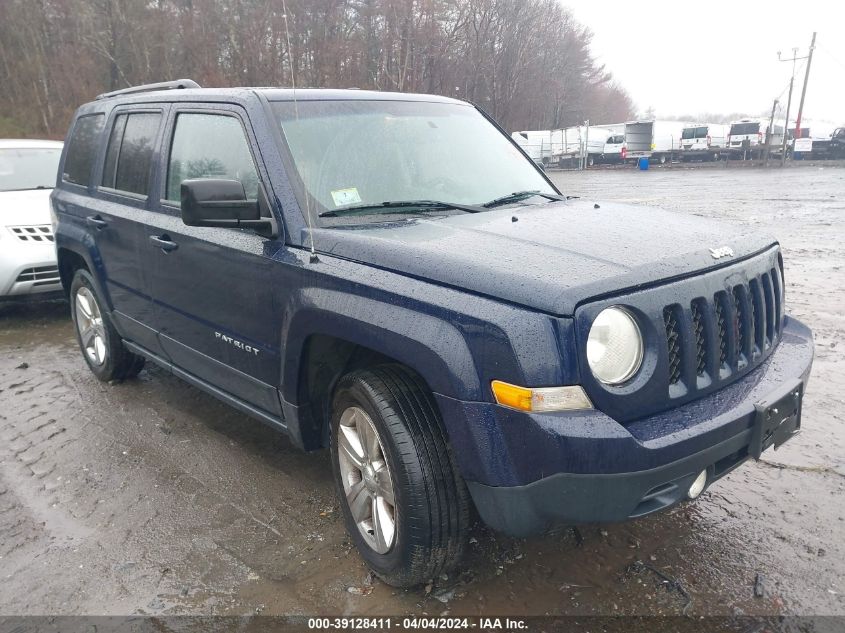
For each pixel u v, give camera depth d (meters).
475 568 2.76
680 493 2.26
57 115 35.41
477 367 2.12
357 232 2.70
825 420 4.02
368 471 2.65
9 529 3.17
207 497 3.41
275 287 2.88
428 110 3.72
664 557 2.80
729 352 2.45
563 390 2.03
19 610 2.61
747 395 2.40
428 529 2.38
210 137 3.40
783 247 9.91
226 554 2.93
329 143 3.15
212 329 3.40
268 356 3.02
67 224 4.78
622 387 2.12
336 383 2.90
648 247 2.44
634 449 2.04
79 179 4.80
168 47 31.64
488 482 2.16
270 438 4.07
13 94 37.56
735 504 3.18
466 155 3.56
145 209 3.85
